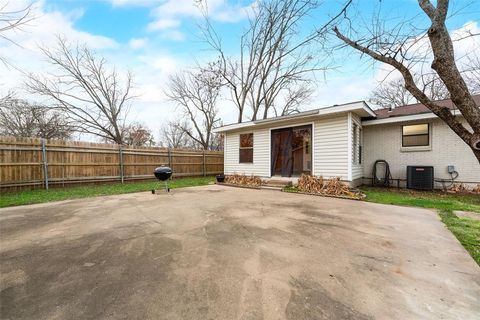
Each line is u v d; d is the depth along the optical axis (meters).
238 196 6.54
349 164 7.02
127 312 1.56
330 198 6.17
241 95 16.45
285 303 1.64
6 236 3.14
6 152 6.80
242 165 10.44
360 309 1.57
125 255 2.51
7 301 1.69
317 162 7.81
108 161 9.42
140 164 10.60
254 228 3.47
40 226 3.61
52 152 7.83
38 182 7.47
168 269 2.18
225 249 2.66
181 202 5.61
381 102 17.38
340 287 1.85
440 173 7.51
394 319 1.47
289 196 6.54
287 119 8.32
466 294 1.75
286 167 8.88
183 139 27.25
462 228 3.35
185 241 2.93
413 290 1.80
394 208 4.84
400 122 8.12
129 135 20.31
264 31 13.38
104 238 3.06
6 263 2.33
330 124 7.48
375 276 2.03
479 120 2.14
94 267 2.23
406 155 8.17
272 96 16.08
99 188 8.07
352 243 2.82
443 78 2.27
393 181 8.40
